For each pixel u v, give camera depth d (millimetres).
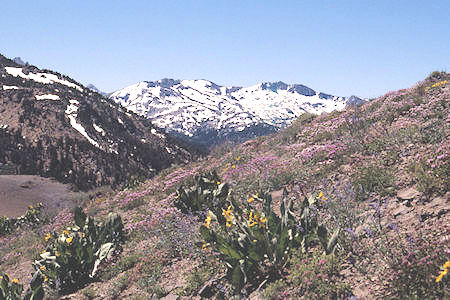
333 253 5523
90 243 9312
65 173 70125
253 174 12492
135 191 19312
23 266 12469
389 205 6602
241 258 5977
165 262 8227
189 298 6305
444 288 3955
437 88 13891
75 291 8492
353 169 9211
